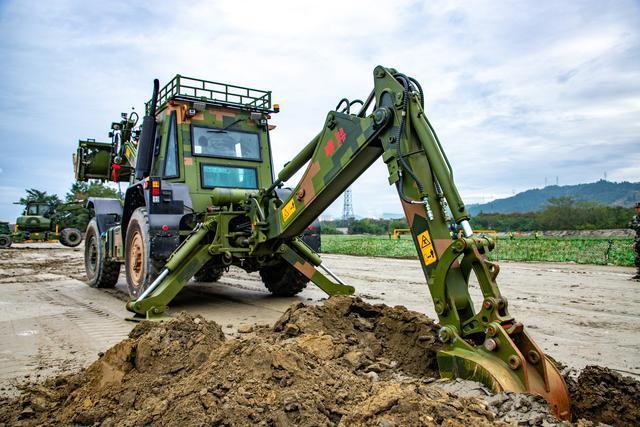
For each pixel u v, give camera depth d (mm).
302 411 2449
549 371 2805
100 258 8898
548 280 9734
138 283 6879
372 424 2254
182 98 7336
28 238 30812
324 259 16531
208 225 6418
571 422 2672
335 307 4367
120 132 9742
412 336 3816
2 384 3584
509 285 8961
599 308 6496
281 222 5543
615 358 4133
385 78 3801
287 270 7586
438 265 3262
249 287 9250
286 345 3242
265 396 2594
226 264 6750
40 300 7625
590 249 15805
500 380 2672
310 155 5156
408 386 2713
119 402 2920
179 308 6793
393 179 3621
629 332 5094
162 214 6684
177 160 7305
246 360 2904
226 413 2422
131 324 5684
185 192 6992
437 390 2643
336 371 3057
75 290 8922
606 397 2895
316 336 3740
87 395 3061
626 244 15805
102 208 9391
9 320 5941
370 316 4410
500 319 2908
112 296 8102
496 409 2463
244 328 4980
